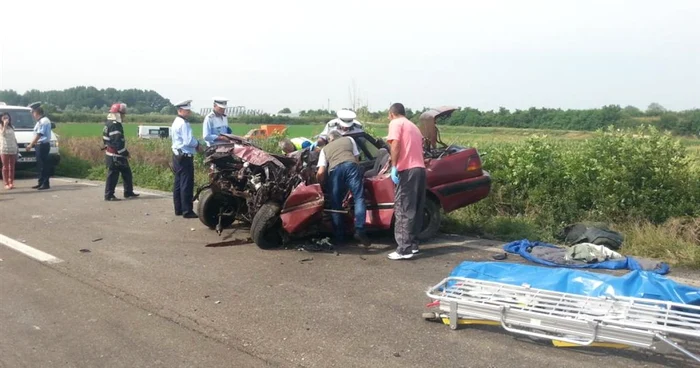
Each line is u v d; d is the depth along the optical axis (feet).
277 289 19.90
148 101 243.40
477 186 27.58
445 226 29.32
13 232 28.81
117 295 19.34
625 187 28.22
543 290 16.30
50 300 18.93
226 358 14.71
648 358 14.38
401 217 23.65
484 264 18.51
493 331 16.14
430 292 16.61
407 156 23.44
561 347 15.02
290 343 15.53
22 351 15.21
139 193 41.98
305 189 24.54
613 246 25.12
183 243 26.61
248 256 24.31
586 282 16.53
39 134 43.73
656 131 29.96
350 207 26.25
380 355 14.74
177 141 31.99
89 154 63.00
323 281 20.80
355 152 25.95
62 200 38.75
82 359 14.74
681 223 26.50
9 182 44.50
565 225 28.22
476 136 57.41
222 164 27.78
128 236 27.99
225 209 29.35
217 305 18.38
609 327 13.93
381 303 18.45
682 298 15.33
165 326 16.75
